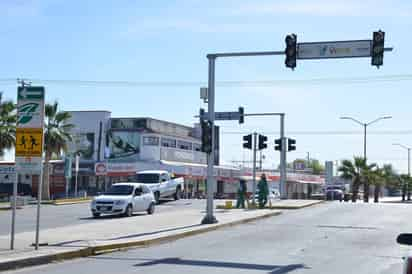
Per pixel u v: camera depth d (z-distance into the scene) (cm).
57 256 1559
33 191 6606
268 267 1459
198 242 2048
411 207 4150
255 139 4041
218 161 8406
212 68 2588
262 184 3922
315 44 2250
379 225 2733
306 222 2891
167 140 7269
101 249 1742
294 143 5041
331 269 1441
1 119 4762
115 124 7062
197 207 4097
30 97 1606
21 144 1614
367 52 2202
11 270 1388
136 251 1791
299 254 1719
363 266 1496
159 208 4025
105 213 3198
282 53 2444
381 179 8631
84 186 6719
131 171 6456
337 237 2209
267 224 2775
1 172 6731
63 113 5359
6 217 3170
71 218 3133
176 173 6531
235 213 3281
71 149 7031
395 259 1633
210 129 2594
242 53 2505
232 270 1406
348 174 7962
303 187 10250
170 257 1642
